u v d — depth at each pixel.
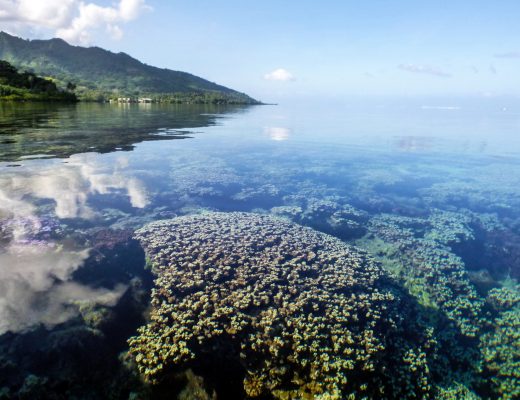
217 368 4.88
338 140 28.28
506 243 9.78
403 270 8.07
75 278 6.13
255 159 17.92
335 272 7.10
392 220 10.81
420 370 5.45
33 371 4.39
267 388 4.77
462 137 34.28
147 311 5.73
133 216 8.98
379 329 5.93
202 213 9.55
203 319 5.52
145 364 4.77
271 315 5.73
